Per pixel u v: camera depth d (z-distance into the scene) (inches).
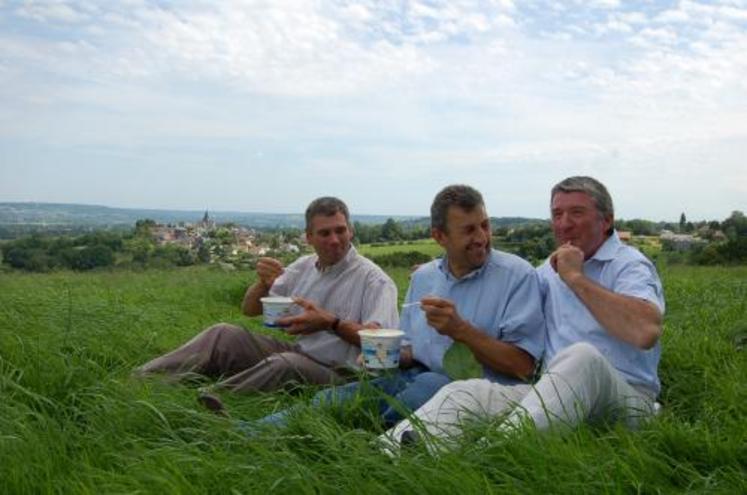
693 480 114.6
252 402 158.7
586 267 159.3
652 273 154.5
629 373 151.0
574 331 156.3
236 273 572.7
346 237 192.4
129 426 136.9
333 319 181.0
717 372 193.2
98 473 114.8
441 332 154.0
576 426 125.6
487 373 160.1
